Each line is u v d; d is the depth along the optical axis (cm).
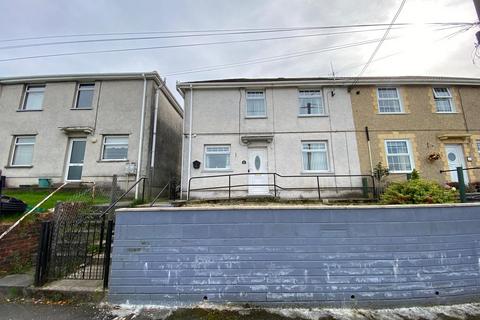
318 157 1109
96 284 405
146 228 384
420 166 1067
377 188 1030
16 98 1176
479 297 375
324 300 366
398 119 1118
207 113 1140
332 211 388
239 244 380
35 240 509
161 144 1224
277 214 388
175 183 1263
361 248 379
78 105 1178
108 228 410
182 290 371
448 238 386
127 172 1042
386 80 1136
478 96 1155
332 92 1147
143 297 369
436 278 375
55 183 1061
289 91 1170
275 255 378
